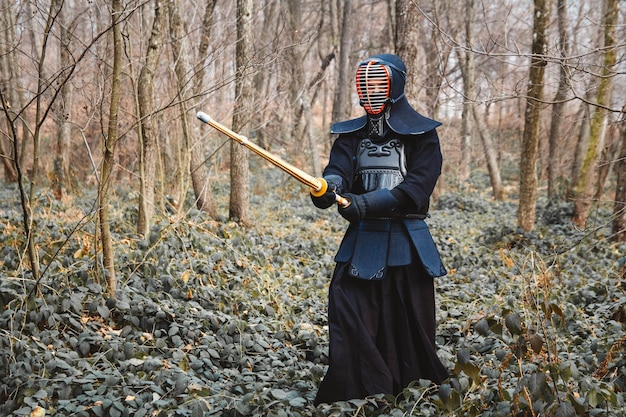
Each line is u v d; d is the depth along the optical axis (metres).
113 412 3.35
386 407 3.41
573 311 5.31
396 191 3.51
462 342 4.66
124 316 4.64
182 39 8.31
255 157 21.00
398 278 3.65
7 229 6.75
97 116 7.27
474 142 31.17
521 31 14.27
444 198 17.64
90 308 4.62
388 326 3.64
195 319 4.87
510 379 3.81
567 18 10.97
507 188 24.92
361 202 3.44
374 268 3.58
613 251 8.27
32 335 4.18
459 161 26.05
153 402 3.44
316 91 23.02
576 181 14.59
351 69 27.06
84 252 5.63
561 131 19.69
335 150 3.76
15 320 4.18
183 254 6.04
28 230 4.57
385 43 24.80
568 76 5.19
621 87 12.88
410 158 3.64
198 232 6.77
